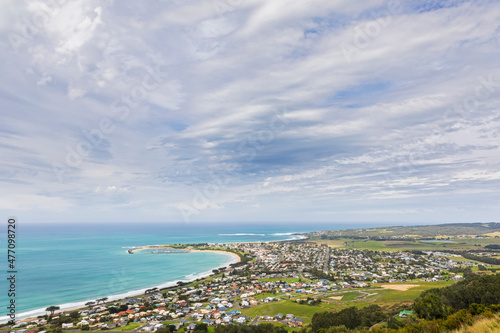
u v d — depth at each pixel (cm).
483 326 1897
